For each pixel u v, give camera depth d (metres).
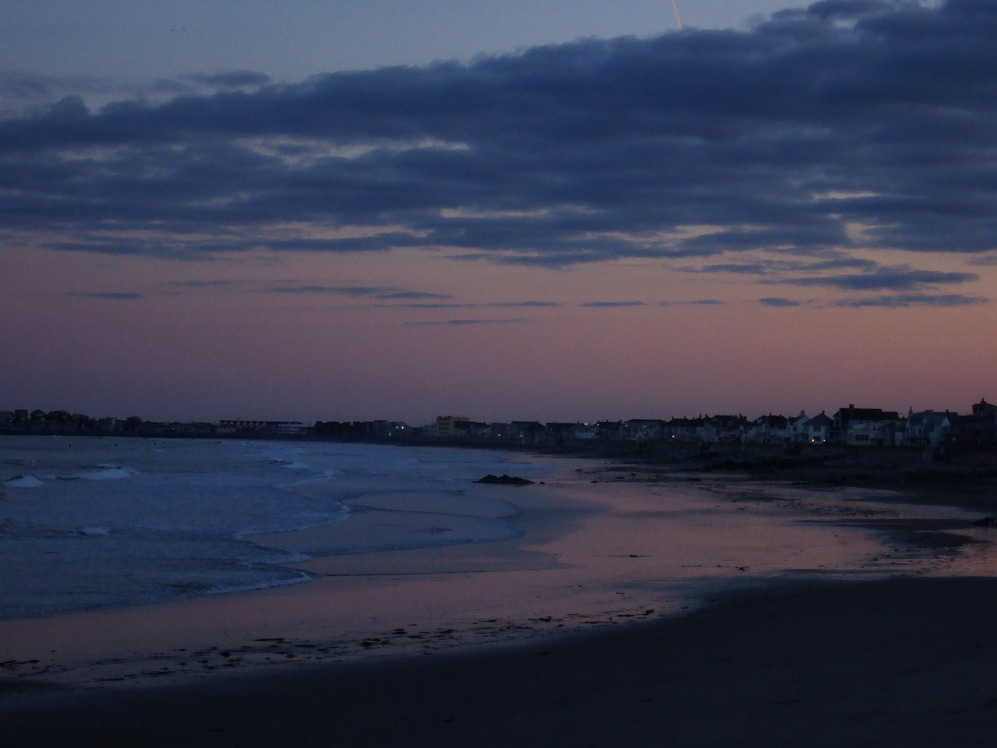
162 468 92.56
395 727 10.07
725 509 47.66
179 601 19.27
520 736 9.53
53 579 21.48
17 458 117.94
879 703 10.18
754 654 13.22
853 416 161.88
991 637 13.83
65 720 10.53
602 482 80.62
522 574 23.61
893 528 36.28
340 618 17.45
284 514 40.97
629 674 12.30
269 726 10.25
